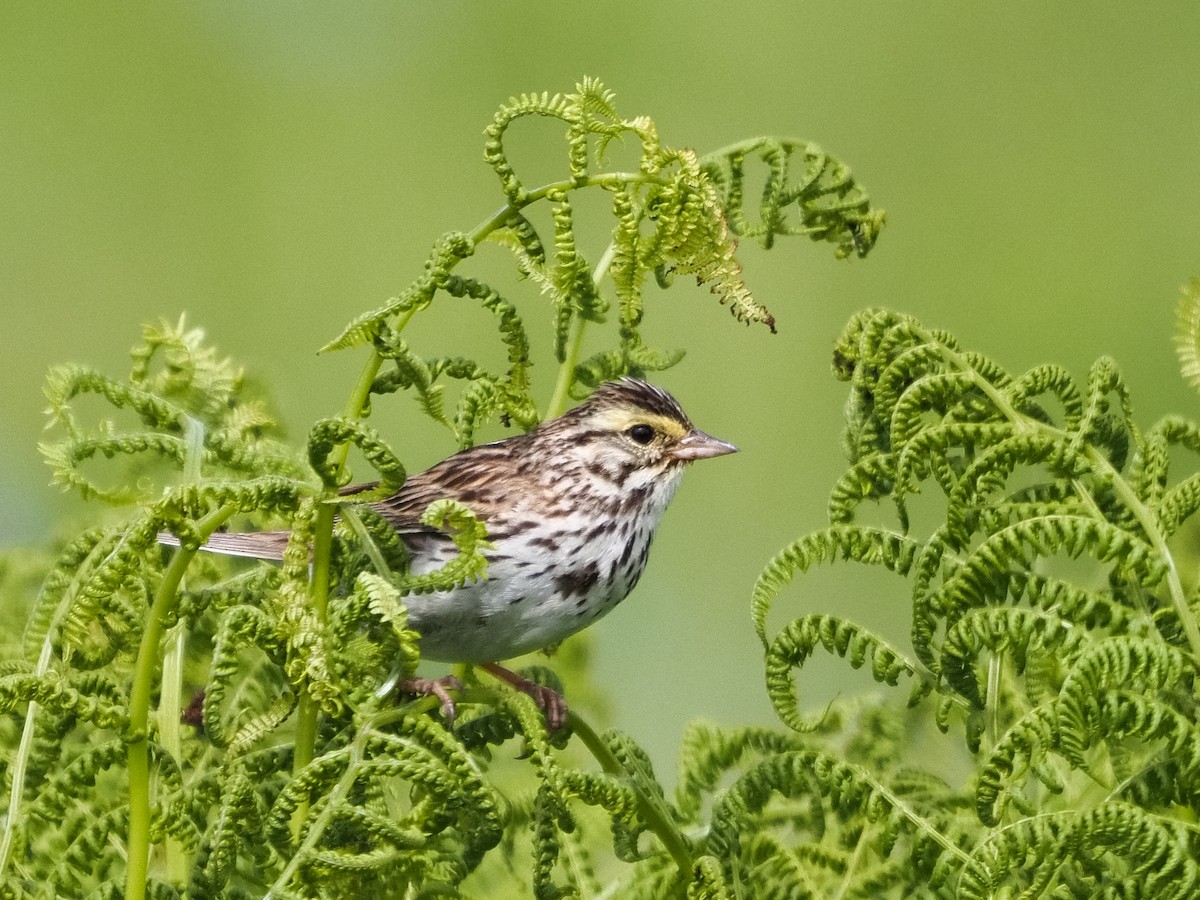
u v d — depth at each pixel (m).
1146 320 21.47
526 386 8.00
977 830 7.27
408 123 24.27
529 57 25.05
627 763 7.45
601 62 24.39
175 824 6.54
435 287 6.75
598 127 7.11
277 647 6.31
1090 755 7.57
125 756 6.52
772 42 24.62
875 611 16.09
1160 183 23.23
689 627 15.92
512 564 11.15
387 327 6.69
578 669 11.38
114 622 7.26
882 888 7.54
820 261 20.84
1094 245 22.31
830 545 7.29
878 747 8.13
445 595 10.98
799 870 7.55
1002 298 22.06
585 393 9.01
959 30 24.52
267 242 23.20
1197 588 6.91
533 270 7.13
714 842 7.16
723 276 7.27
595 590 11.43
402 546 6.43
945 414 7.72
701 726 7.93
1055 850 6.16
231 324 22.48
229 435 8.45
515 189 6.95
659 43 24.75
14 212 23.36
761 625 7.29
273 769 6.85
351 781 5.91
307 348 22.06
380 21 25.41
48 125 24.62
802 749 7.53
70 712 5.98
